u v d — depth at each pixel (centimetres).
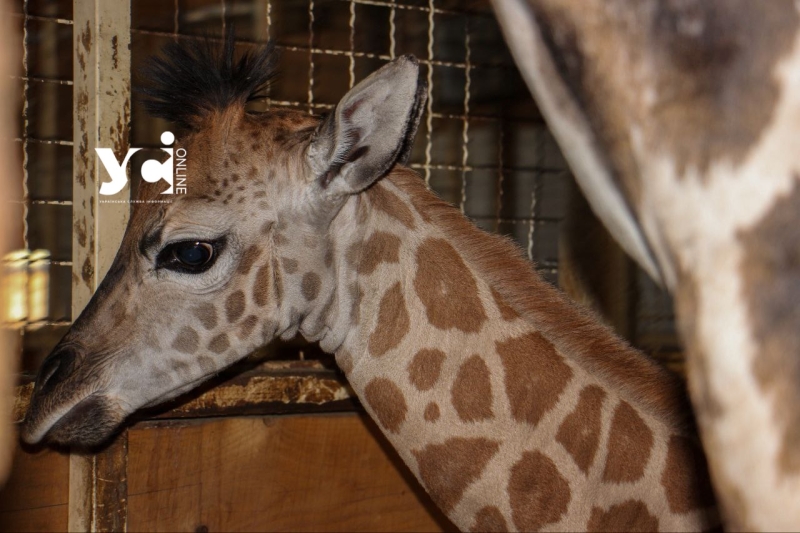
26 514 244
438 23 484
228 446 260
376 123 190
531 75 75
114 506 246
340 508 275
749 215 63
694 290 65
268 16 300
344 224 206
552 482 187
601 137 71
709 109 64
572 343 193
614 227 79
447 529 287
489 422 192
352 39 310
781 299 62
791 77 62
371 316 205
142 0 434
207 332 203
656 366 194
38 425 200
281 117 212
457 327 198
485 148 522
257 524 266
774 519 63
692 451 184
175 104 206
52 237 601
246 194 200
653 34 65
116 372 202
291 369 266
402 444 203
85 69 240
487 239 202
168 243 197
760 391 62
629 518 185
